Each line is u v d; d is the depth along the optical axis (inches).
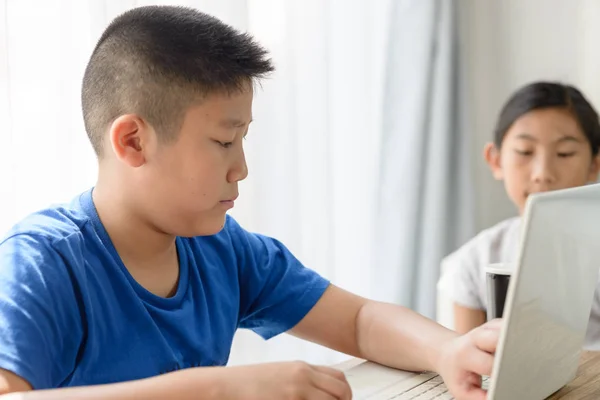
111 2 52.2
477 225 85.4
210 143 29.9
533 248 22.8
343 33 74.2
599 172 66.6
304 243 69.8
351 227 75.5
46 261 28.3
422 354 32.6
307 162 69.8
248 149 64.4
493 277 33.0
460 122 83.1
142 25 31.1
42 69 49.2
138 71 30.0
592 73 77.6
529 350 25.2
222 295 35.6
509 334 23.4
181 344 32.2
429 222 79.7
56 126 50.0
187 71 29.3
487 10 83.9
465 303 62.4
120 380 30.0
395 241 78.1
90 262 30.5
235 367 25.0
